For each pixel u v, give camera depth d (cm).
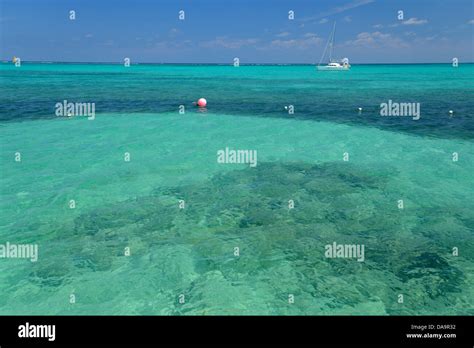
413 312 691
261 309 700
